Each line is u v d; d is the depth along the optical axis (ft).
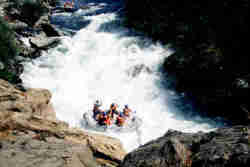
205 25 53.78
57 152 14.71
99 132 37.14
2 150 14.24
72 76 53.31
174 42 58.85
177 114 43.98
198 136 14.24
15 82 43.45
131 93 49.98
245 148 11.33
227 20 49.85
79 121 40.45
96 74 54.54
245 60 43.62
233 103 41.52
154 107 46.03
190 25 57.31
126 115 39.86
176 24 60.23
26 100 25.27
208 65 45.68
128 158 14.14
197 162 11.84
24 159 13.60
